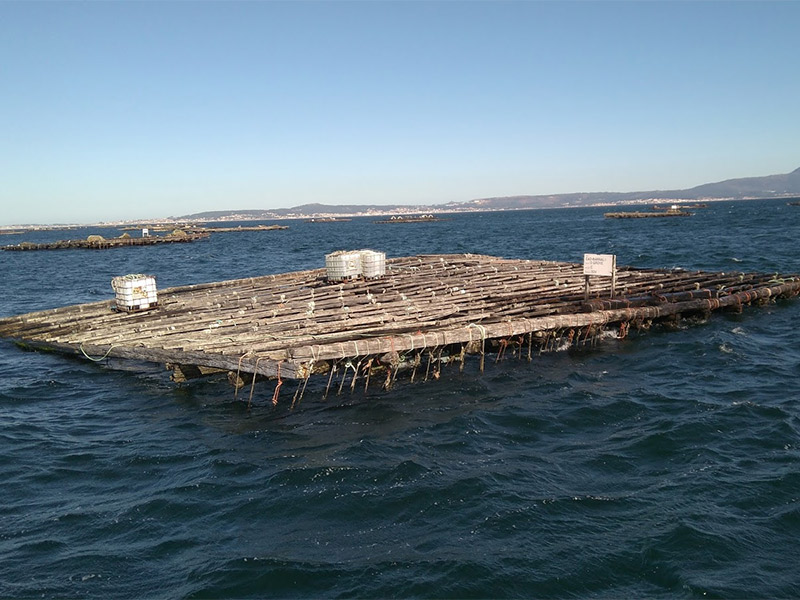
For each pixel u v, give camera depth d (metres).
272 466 9.16
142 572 6.57
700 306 18.86
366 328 14.30
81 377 14.71
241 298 20.11
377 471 8.85
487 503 7.85
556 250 54.16
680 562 6.50
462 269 26.02
